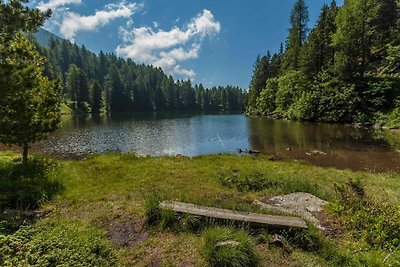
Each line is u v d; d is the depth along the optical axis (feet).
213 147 81.56
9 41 30.66
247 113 290.97
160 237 19.65
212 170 40.55
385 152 66.18
